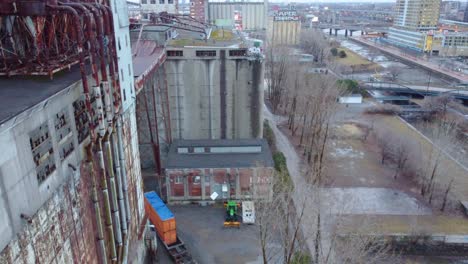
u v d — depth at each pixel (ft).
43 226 40.73
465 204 105.81
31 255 38.17
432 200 110.01
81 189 51.60
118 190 65.67
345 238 86.63
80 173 51.55
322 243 85.30
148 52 116.06
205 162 104.73
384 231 93.97
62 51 60.95
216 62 124.77
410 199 111.34
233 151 110.73
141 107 121.39
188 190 104.73
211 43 140.46
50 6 47.88
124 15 70.38
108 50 60.90
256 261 82.99
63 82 51.11
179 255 82.07
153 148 111.86
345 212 99.30
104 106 58.75
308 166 131.23
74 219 48.83
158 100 122.83
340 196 110.22
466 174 123.65
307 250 83.61
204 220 98.43
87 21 51.21
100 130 55.77
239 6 487.61
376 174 127.85
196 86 127.03
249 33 433.07
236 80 127.65
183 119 130.21
